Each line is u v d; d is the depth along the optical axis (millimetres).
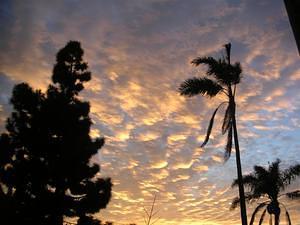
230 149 17453
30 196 16844
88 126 18547
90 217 17328
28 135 17469
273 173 25828
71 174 17109
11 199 16297
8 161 17734
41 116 17766
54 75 20125
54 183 17047
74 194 17531
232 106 18078
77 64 20547
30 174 16812
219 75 18359
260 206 26516
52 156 17391
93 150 17953
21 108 18359
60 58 20484
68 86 19922
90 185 17375
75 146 17375
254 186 25734
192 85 18516
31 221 16203
